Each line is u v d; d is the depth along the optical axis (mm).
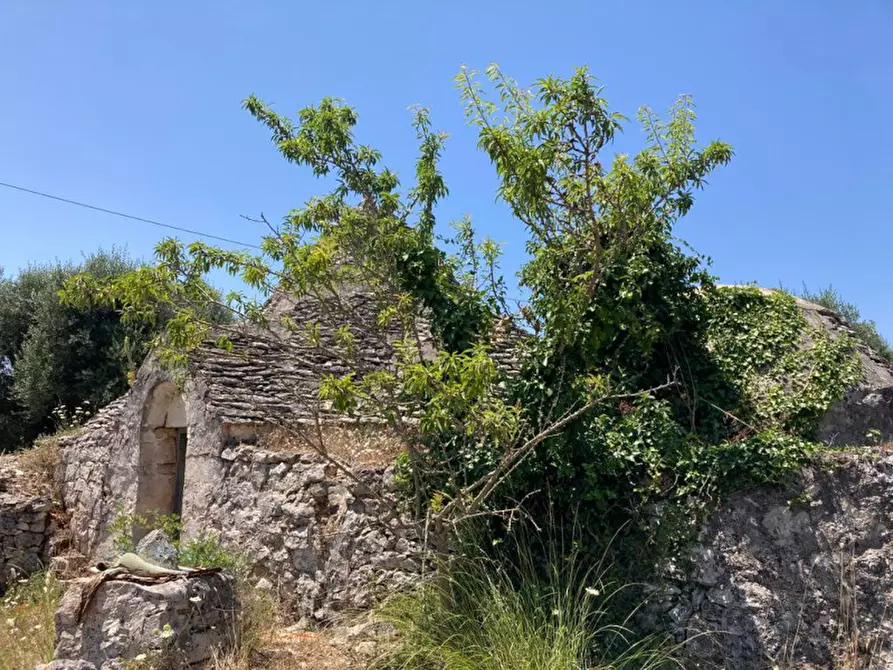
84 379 20625
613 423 7664
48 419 21703
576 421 7094
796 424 8273
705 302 9266
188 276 7164
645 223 6730
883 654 6051
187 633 6047
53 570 11680
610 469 7160
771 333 9117
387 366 10477
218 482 10000
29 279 22875
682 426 8227
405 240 7438
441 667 6000
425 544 6875
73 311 21125
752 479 6730
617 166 6359
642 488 7066
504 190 6801
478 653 5930
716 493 6812
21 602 10891
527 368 7449
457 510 7051
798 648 6223
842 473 6617
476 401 6465
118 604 6066
